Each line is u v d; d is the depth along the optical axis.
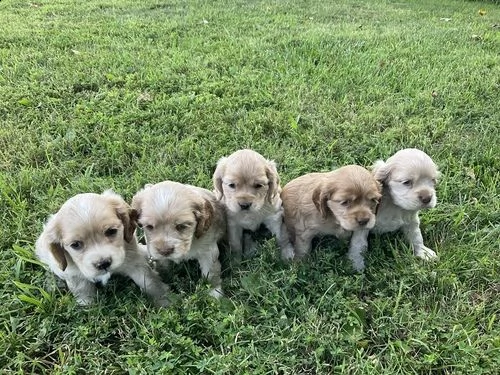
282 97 0.93
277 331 0.49
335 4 1.75
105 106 0.90
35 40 1.26
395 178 0.57
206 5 1.66
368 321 0.51
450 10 1.71
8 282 0.54
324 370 0.46
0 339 0.48
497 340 0.47
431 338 0.48
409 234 0.60
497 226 0.61
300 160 0.74
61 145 0.79
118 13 1.57
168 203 0.51
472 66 1.08
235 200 0.57
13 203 0.65
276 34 1.30
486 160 0.74
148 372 0.45
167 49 1.19
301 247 0.61
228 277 0.58
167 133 0.83
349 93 0.96
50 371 0.47
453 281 0.53
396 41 1.25
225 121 0.85
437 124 0.85
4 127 0.84
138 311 0.51
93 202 0.51
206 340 0.49
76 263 0.50
